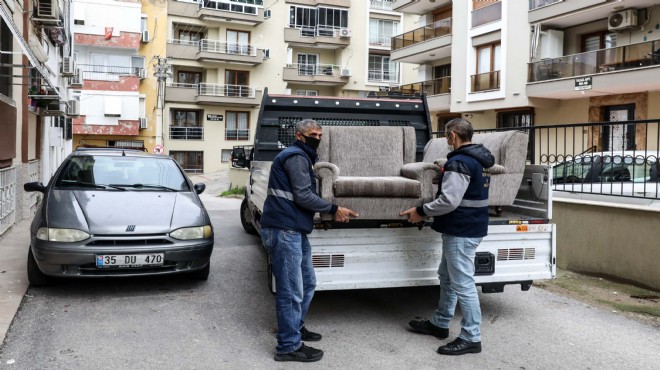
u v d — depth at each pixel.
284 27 38.31
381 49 40.59
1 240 8.11
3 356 4.02
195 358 4.11
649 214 6.11
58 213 5.61
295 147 4.13
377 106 6.94
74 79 18.62
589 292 6.13
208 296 5.77
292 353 4.09
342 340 4.57
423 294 5.99
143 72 33.84
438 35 25.75
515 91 20.81
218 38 36.88
